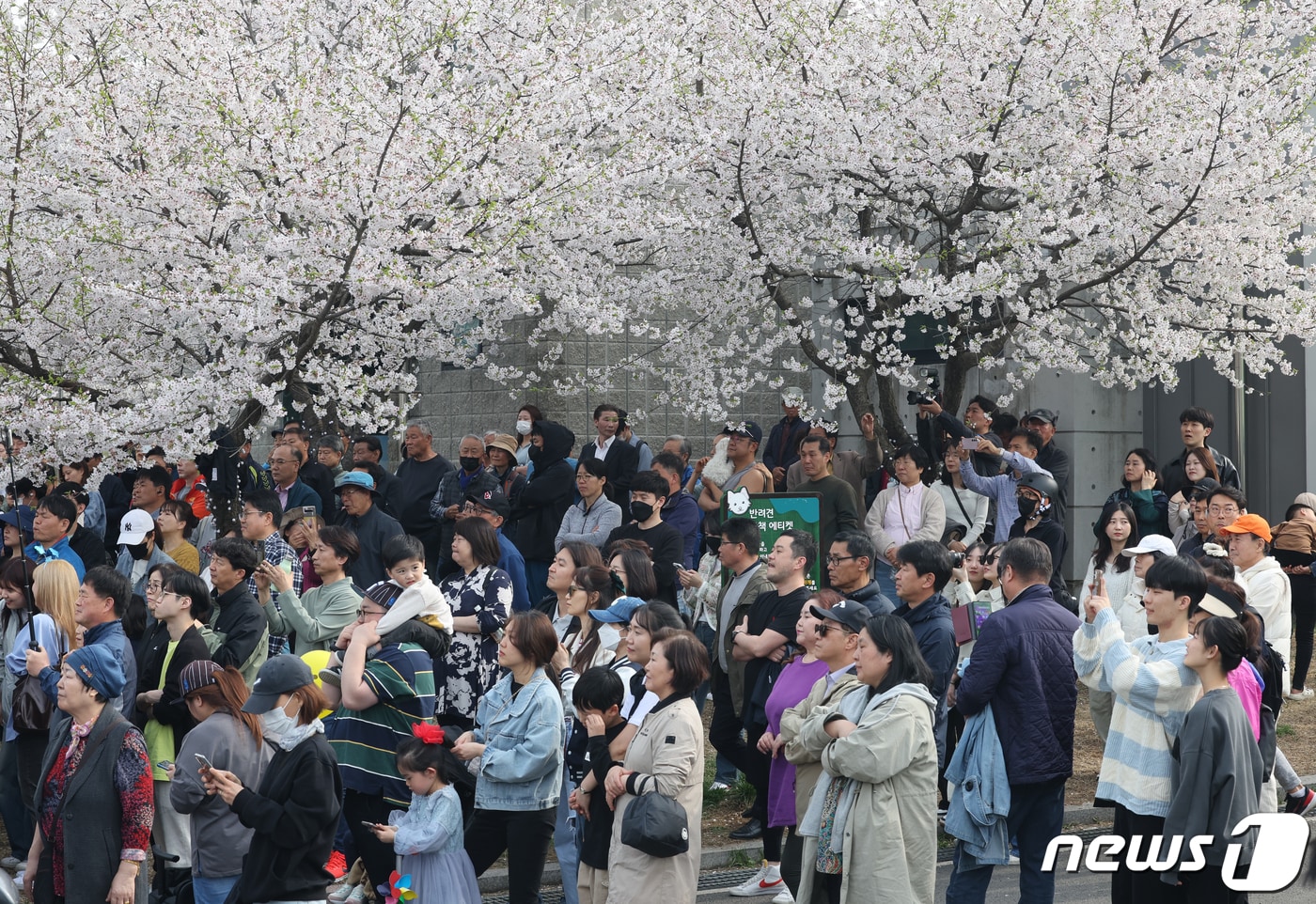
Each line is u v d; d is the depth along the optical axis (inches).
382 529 383.6
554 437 445.1
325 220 433.4
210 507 454.6
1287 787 315.0
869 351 514.0
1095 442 653.3
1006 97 474.9
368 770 265.0
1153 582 235.5
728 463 483.5
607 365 631.2
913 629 270.5
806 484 433.4
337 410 478.0
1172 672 225.1
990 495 437.7
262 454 904.9
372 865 266.4
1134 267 514.3
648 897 223.6
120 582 284.5
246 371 414.6
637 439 549.3
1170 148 467.5
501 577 308.8
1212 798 214.1
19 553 339.0
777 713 262.1
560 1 522.6
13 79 443.8
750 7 513.3
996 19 485.4
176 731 283.0
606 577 290.4
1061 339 509.7
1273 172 470.3
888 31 498.3
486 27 480.4
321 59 472.7
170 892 279.3
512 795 251.6
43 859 238.8
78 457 423.5
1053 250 509.4
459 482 448.1
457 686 304.2
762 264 506.0
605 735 241.4
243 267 410.0
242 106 433.1
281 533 386.3
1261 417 625.9
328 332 480.7
